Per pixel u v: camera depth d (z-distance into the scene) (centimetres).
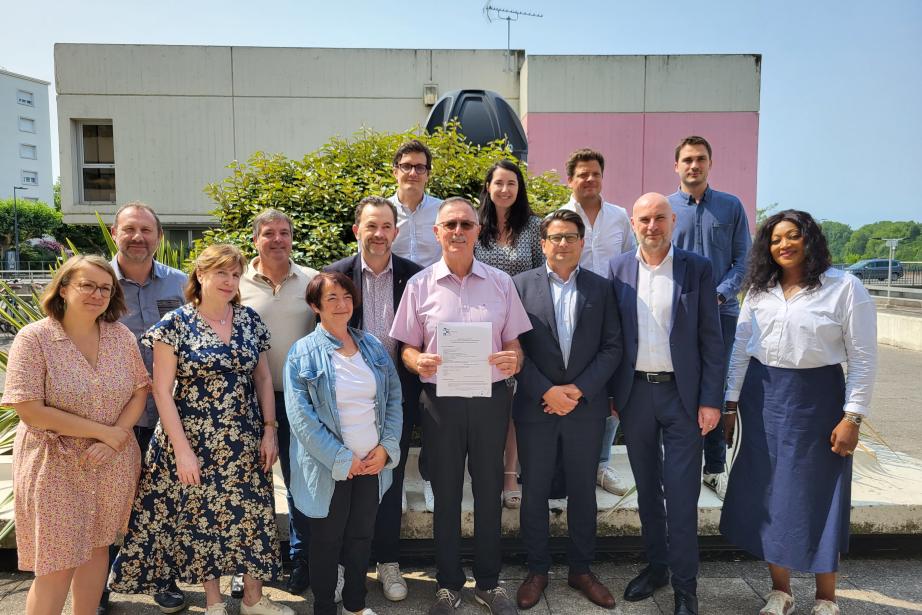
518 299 315
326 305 281
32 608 259
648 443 313
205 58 1566
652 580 324
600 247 392
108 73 1555
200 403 282
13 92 6681
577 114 1573
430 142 485
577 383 304
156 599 312
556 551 375
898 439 590
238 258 288
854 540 374
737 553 375
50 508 251
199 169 1593
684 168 407
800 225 289
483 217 373
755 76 1576
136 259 325
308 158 491
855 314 279
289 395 277
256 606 298
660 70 1573
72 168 1588
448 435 300
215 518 282
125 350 274
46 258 4344
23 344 252
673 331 303
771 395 296
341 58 1588
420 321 311
